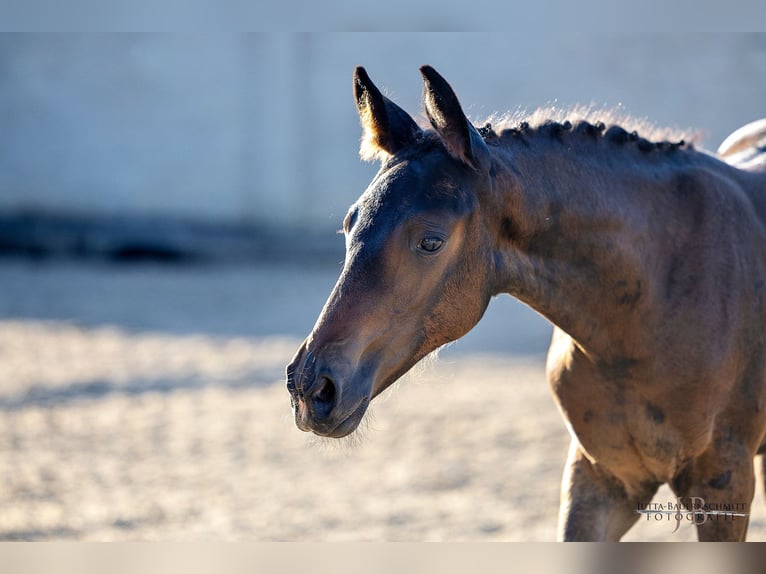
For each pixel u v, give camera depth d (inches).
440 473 422.9
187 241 1038.4
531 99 1046.4
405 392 572.4
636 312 210.1
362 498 391.5
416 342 194.9
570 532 227.9
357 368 185.8
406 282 188.7
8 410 522.9
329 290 882.1
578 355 218.5
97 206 1078.4
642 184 215.5
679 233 215.9
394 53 1067.3
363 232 189.0
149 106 1075.9
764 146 275.7
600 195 208.5
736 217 223.6
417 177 191.8
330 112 1088.2
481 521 360.5
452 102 189.6
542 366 629.6
